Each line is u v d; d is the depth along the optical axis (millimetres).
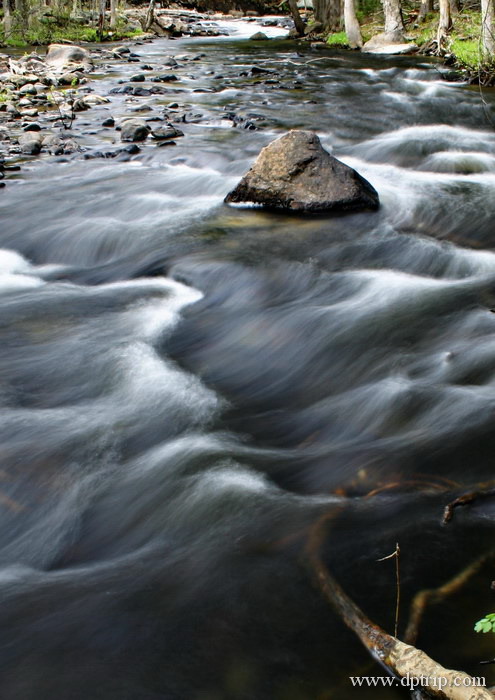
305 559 3674
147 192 10531
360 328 6457
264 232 8781
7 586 3637
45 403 5426
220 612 3369
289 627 3266
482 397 5141
